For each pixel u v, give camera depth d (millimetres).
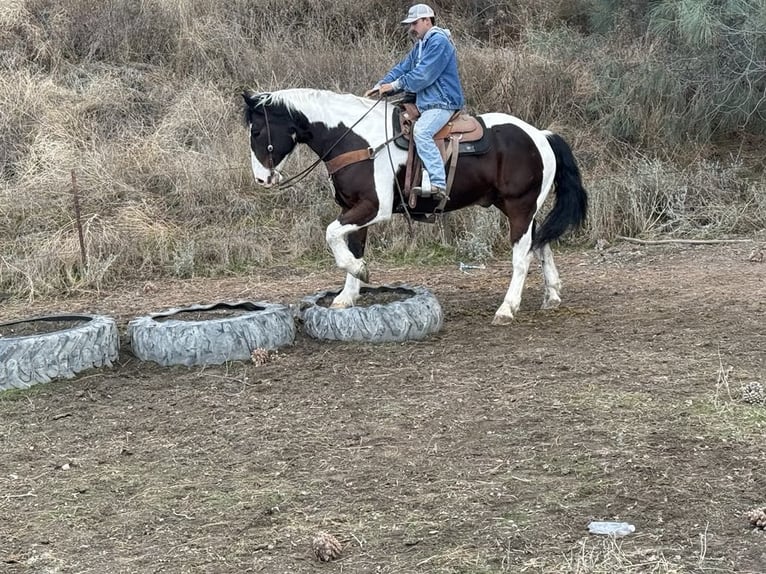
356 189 6855
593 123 13031
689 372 5930
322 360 6508
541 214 10719
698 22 11164
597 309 7820
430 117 6801
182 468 4770
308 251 10578
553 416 5227
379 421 5301
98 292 9367
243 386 6039
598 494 4230
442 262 10266
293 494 4375
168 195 11312
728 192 11648
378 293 7660
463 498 4234
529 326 7309
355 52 13797
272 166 6930
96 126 12352
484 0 15969
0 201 10844
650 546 3734
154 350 6551
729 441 4750
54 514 4277
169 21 14484
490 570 3605
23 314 8633
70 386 6180
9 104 12320
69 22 14133
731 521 3924
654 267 9602
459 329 7277
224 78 13664
